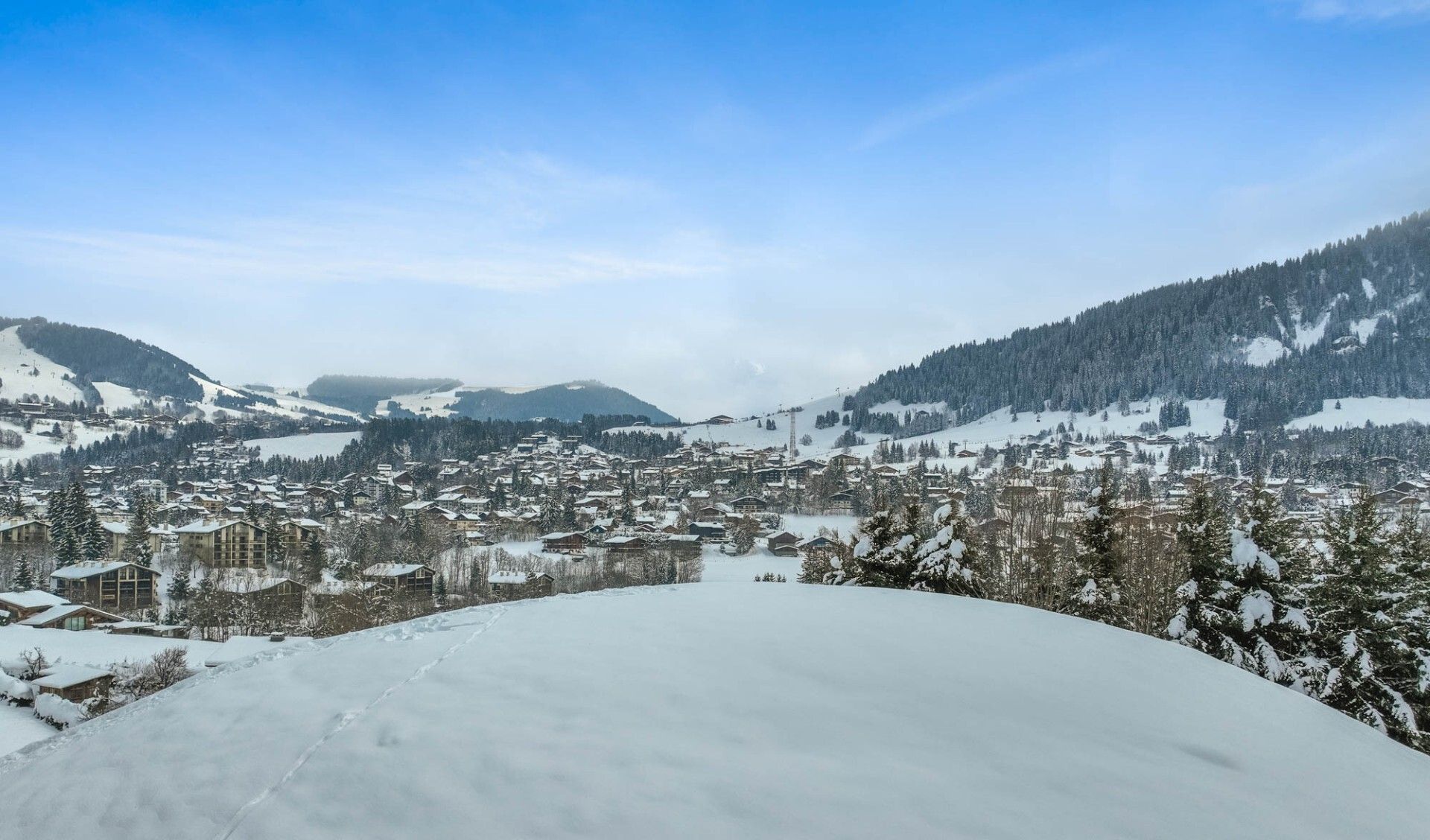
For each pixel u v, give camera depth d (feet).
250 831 18.02
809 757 21.31
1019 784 20.52
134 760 24.39
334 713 25.70
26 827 21.22
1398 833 20.81
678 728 23.16
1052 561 94.73
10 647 153.89
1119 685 31.19
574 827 17.42
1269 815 20.45
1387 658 71.00
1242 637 72.33
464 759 20.89
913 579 83.30
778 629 37.22
